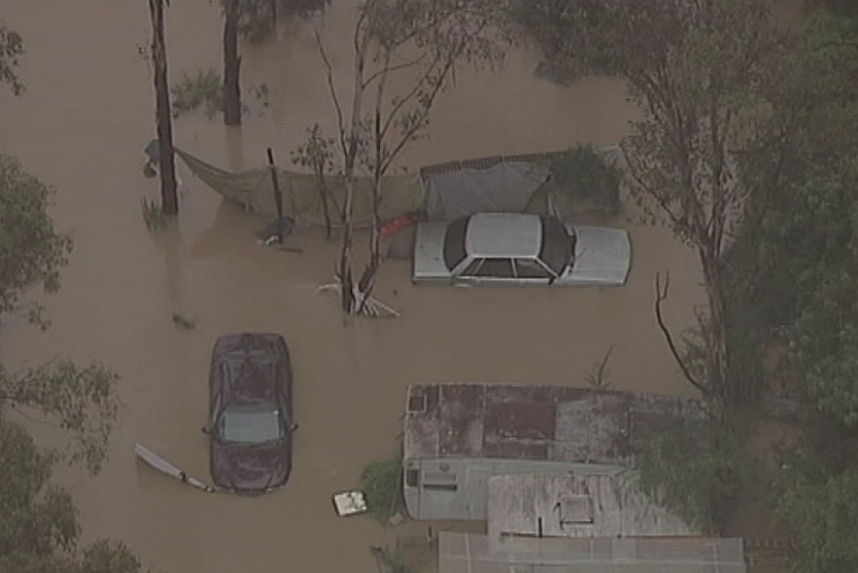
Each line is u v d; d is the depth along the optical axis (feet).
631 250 336.70
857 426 256.11
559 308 329.11
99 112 368.68
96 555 208.33
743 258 277.85
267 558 284.20
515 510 271.90
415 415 285.43
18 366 312.09
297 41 387.96
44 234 234.38
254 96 373.81
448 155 360.28
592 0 365.81
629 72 272.10
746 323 284.82
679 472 270.87
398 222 336.49
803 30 336.90
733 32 255.09
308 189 332.19
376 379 315.17
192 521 289.53
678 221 277.64
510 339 323.16
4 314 320.91
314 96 374.43
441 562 267.80
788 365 278.67
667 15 269.64
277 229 337.72
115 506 290.76
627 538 268.21
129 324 323.37
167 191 337.52
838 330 250.98
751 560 273.75
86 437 291.38
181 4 398.62
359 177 327.88
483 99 374.84
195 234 341.41
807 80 259.39
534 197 335.88
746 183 269.85
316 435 304.09
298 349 320.29
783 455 272.92
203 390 311.06
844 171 255.91
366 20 349.00
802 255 266.16
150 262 336.29
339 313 327.06
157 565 281.74
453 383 312.71
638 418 285.23
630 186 325.62
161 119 323.57
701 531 269.64
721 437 275.59
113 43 387.34
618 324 326.24
